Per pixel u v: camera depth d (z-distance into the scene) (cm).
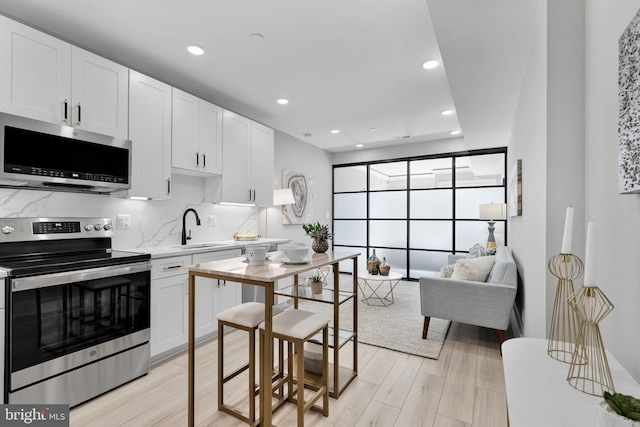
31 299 171
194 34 227
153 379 223
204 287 282
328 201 623
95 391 198
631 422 64
